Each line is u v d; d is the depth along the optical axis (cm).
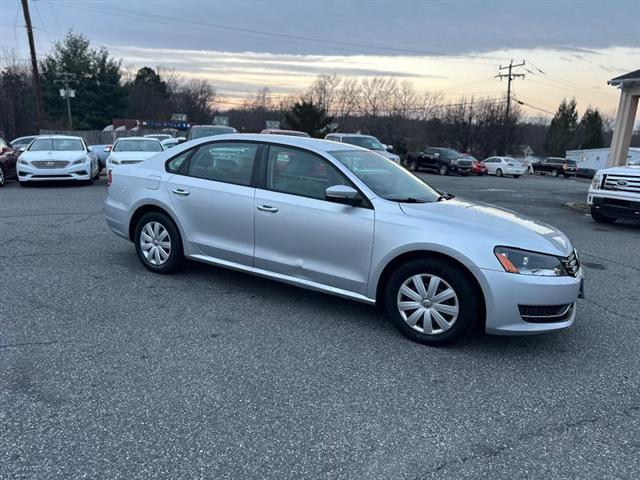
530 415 309
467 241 377
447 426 294
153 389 321
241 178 484
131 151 1467
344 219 421
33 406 296
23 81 5066
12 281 517
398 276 405
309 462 258
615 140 1545
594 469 260
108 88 5484
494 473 255
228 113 7812
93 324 417
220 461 256
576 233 954
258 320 439
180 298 485
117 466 249
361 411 305
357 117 6094
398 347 396
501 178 3275
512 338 422
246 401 311
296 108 4478
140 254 562
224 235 495
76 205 1044
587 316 483
